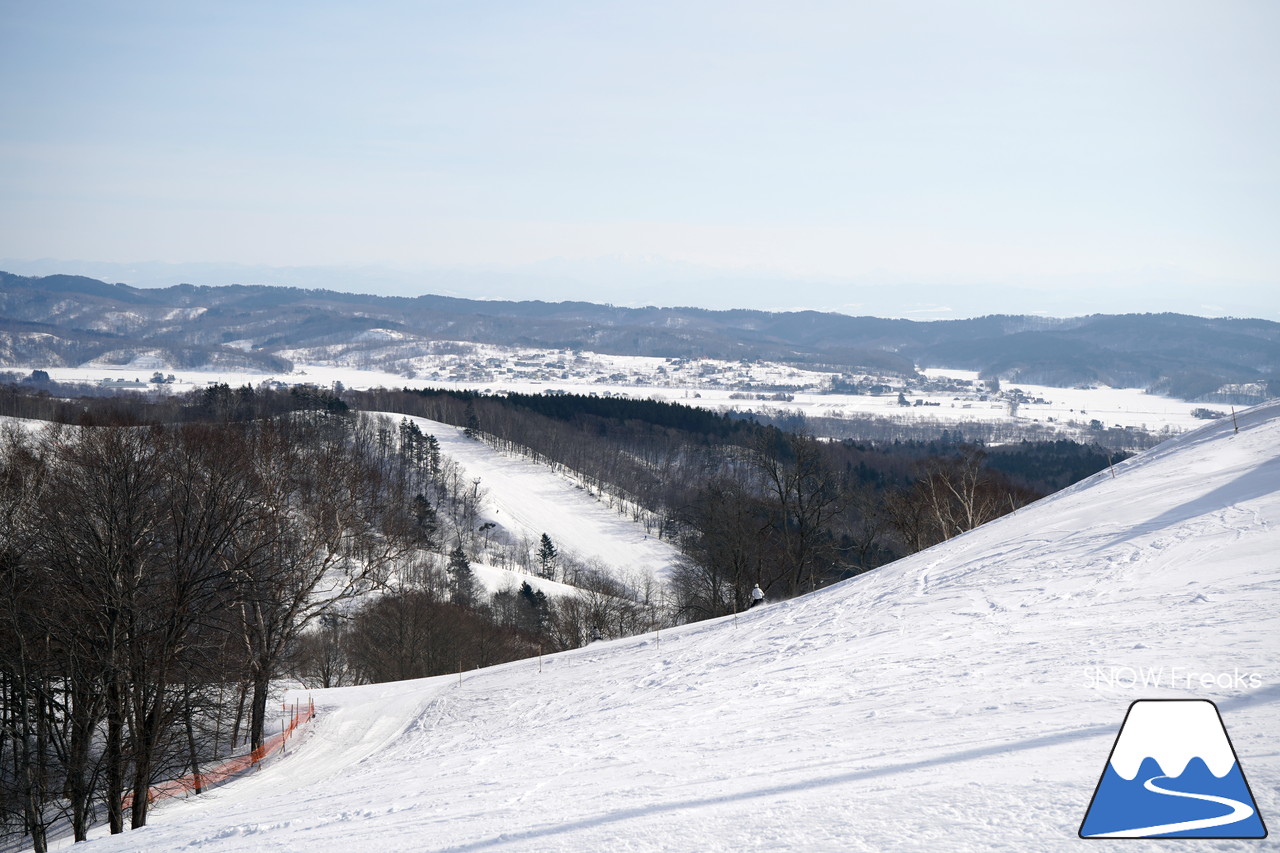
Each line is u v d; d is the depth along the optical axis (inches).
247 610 1187.9
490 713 983.6
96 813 1070.4
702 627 1217.4
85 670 933.8
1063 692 328.5
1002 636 510.6
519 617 3115.2
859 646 634.8
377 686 1512.1
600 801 296.4
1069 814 189.8
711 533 1856.5
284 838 358.9
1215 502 752.3
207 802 943.0
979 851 176.1
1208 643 362.3
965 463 1851.6
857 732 342.0
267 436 1279.5
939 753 271.7
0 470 1149.7
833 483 1809.8
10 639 973.8
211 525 997.2
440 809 351.9
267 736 1230.9
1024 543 844.6
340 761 1000.9
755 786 273.4
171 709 970.7
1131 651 378.3
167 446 1143.0
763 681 603.5
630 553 4781.0
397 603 2210.9
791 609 1032.2
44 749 983.6
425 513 3848.4
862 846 189.9
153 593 983.6
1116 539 725.9
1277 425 1066.1
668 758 375.9
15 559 981.2
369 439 5182.1
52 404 4010.8
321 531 1239.5
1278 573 482.3
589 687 937.5
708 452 5925.2
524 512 5255.9
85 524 953.5
